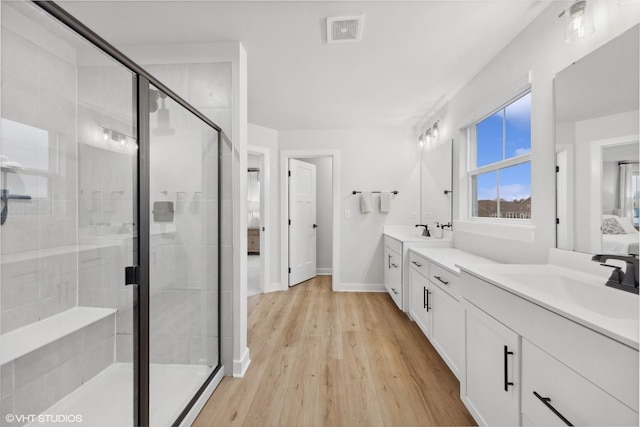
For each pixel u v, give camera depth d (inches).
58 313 68.4
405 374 77.6
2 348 57.4
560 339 35.1
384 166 157.8
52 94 66.9
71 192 71.2
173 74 79.7
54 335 62.5
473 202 107.4
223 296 79.3
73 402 65.6
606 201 49.4
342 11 66.5
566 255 58.1
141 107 55.7
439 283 82.0
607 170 49.2
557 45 61.7
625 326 29.0
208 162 76.2
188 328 71.5
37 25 58.9
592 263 52.0
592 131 52.1
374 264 158.1
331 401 66.8
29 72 62.4
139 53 79.9
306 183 180.7
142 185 56.4
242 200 81.2
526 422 41.8
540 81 66.9
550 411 36.8
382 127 157.2
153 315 60.9
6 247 58.7
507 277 54.2
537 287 53.7
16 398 57.8
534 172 69.0
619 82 46.9
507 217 85.5
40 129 64.7
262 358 86.5
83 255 73.5
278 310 128.0
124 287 75.9
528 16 68.1
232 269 79.4
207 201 76.7
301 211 176.1
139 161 55.7
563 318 34.6
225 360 78.3
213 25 71.5
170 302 67.6
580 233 55.2
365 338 99.6
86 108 73.3
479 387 55.6
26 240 62.0
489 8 65.6
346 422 60.2
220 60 79.1
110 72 73.3
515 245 75.5
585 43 54.2
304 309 129.3
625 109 45.8
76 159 72.6
